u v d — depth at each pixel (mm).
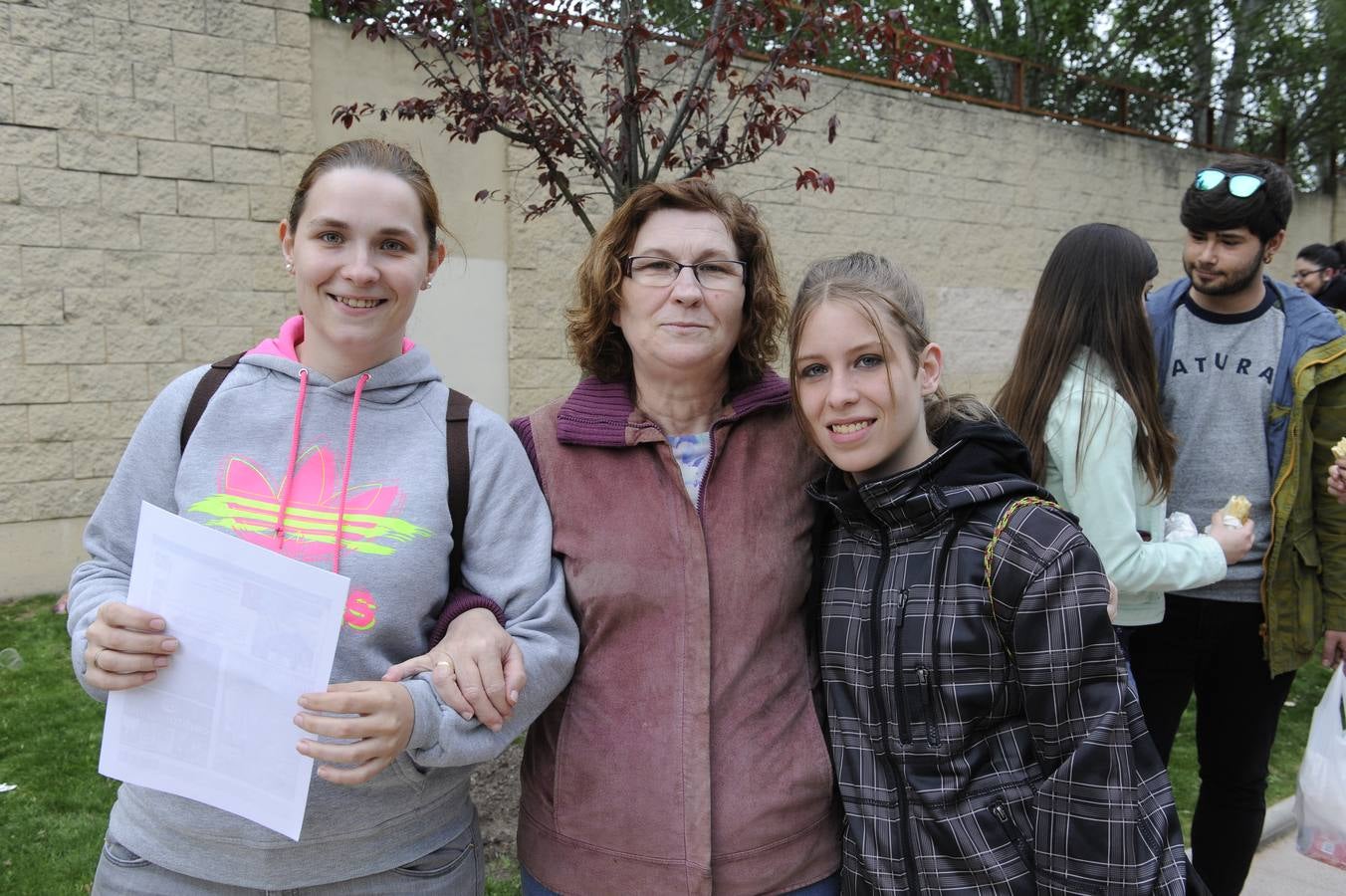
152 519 1350
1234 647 2566
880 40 3666
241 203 5699
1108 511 2045
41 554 5336
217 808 1396
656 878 1517
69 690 4141
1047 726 1446
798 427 1757
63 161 5203
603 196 6855
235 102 5625
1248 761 2588
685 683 1560
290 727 1309
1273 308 2574
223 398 1521
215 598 1324
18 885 2787
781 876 1547
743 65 6156
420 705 1312
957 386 8883
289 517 1446
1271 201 2412
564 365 6844
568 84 3484
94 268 5332
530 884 1660
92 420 5398
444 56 3607
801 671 1666
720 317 1638
